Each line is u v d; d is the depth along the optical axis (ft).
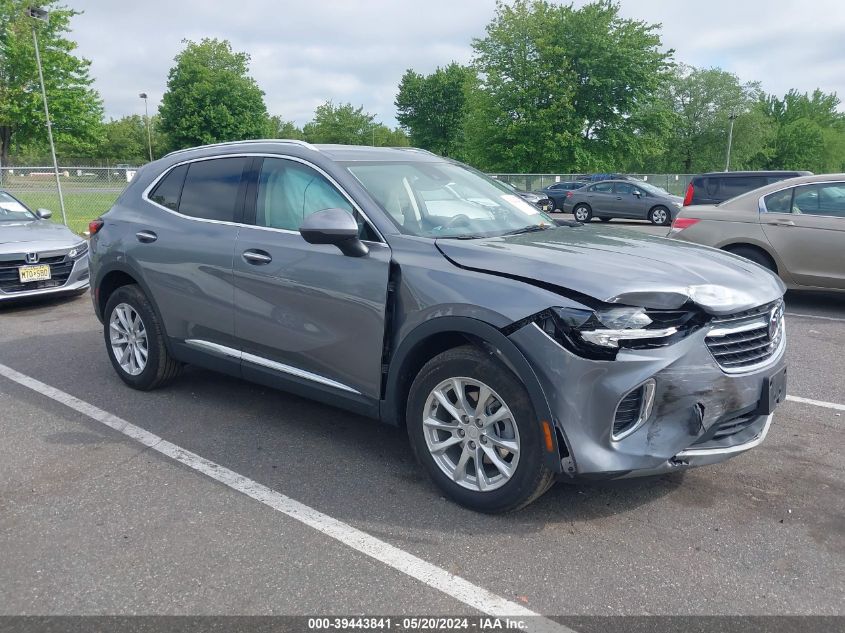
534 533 10.12
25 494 11.45
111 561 9.49
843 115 295.89
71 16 113.50
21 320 24.94
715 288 9.86
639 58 120.67
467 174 14.78
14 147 123.24
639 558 9.48
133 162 257.96
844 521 10.43
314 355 12.48
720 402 9.80
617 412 9.42
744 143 206.80
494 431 10.36
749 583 8.92
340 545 9.86
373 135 298.97
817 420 14.62
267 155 13.84
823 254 24.68
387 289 11.13
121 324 16.80
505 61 125.18
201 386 16.99
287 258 12.57
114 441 13.65
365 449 13.21
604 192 78.28
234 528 10.34
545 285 9.68
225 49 181.37
